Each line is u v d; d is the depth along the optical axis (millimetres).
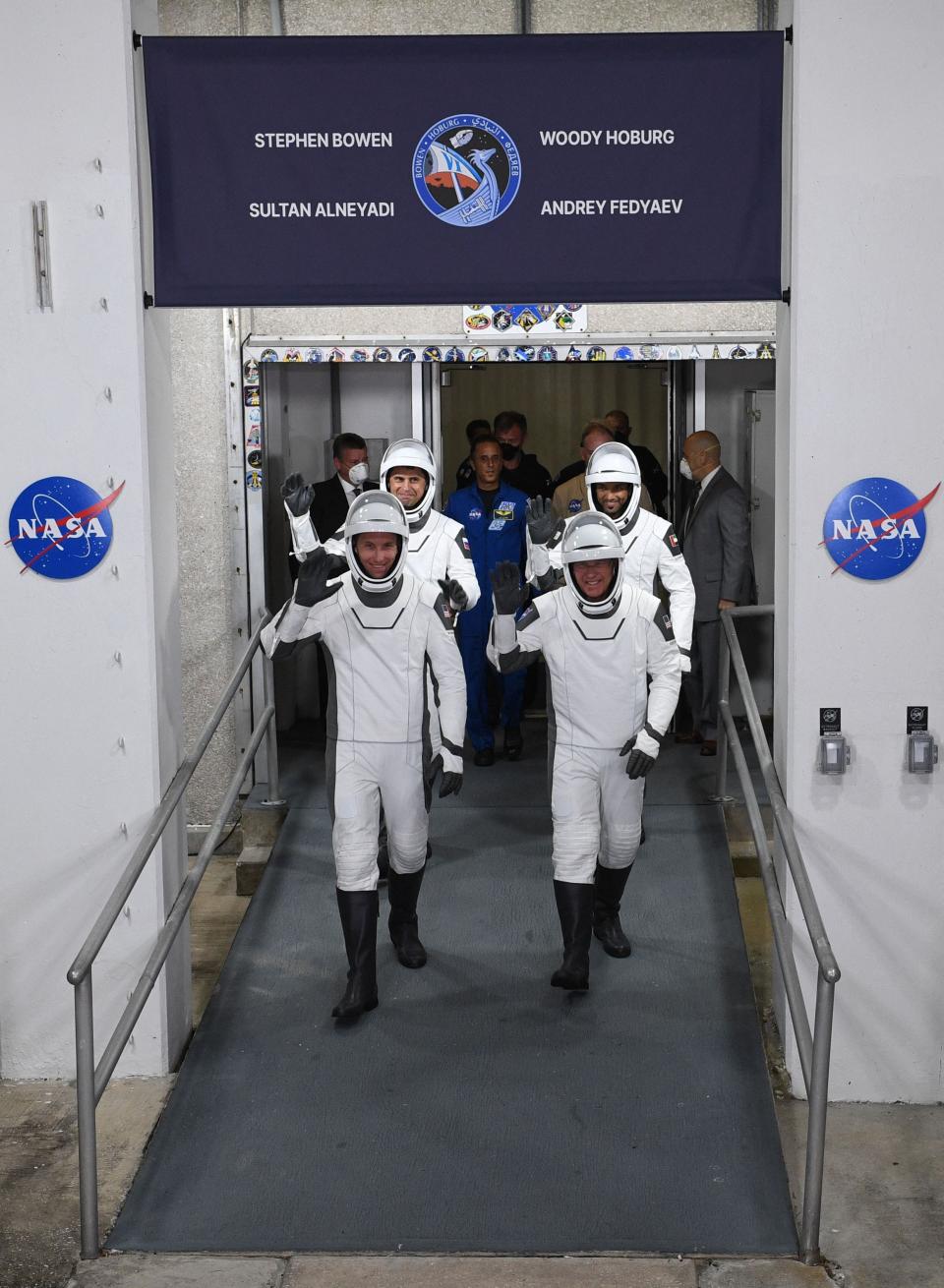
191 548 6492
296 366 6977
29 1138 4156
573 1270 3576
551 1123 4160
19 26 4086
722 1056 4477
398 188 4207
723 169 4184
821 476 4172
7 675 4332
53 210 4152
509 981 4910
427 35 4145
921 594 4199
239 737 6559
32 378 4211
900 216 4070
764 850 4355
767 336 6496
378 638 4539
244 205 4211
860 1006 4348
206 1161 4020
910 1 3998
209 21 6172
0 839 4398
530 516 4582
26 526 4270
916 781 4262
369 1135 4121
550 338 6496
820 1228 3725
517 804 6301
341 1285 3520
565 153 4188
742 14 6215
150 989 3930
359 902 4652
